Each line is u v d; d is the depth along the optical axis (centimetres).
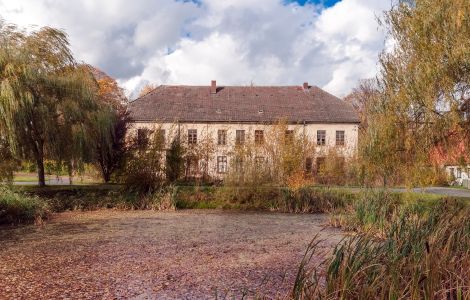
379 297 407
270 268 770
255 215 1567
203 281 686
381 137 1065
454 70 916
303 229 1238
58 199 1596
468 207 792
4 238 1060
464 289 415
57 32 1777
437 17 948
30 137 1543
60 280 691
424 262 434
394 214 920
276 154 1858
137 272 741
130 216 1477
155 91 3906
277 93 4003
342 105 3834
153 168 1791
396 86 1045
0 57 1480
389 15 1077
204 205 1741
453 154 1016
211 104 3781
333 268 450
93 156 1720
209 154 2005
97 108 1755
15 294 618
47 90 1605
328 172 2203
